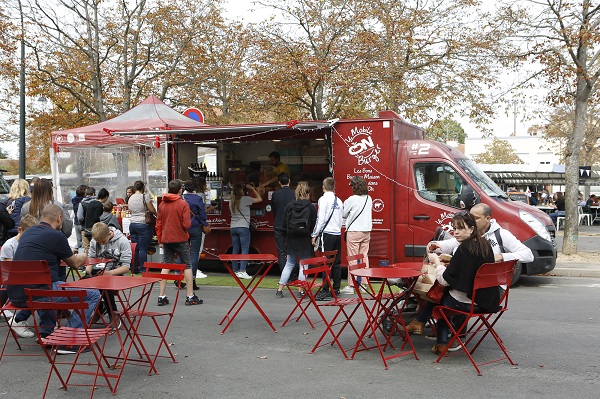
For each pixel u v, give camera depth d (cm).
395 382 545
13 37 2041
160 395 521
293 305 913
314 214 963
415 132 1259
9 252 731
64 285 553
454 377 557
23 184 998
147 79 2264
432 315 626
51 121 2416
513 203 1092
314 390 527
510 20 1450
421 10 1827
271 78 1830
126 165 1316
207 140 1269
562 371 572
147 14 2209
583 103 1430
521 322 782
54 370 578
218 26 2312
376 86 1839
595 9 1370
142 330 758
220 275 1242
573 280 1188
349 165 1124
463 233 583
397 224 1111
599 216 2970
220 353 653
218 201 1263
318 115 1895
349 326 773
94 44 2214
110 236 789
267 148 1360
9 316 755
